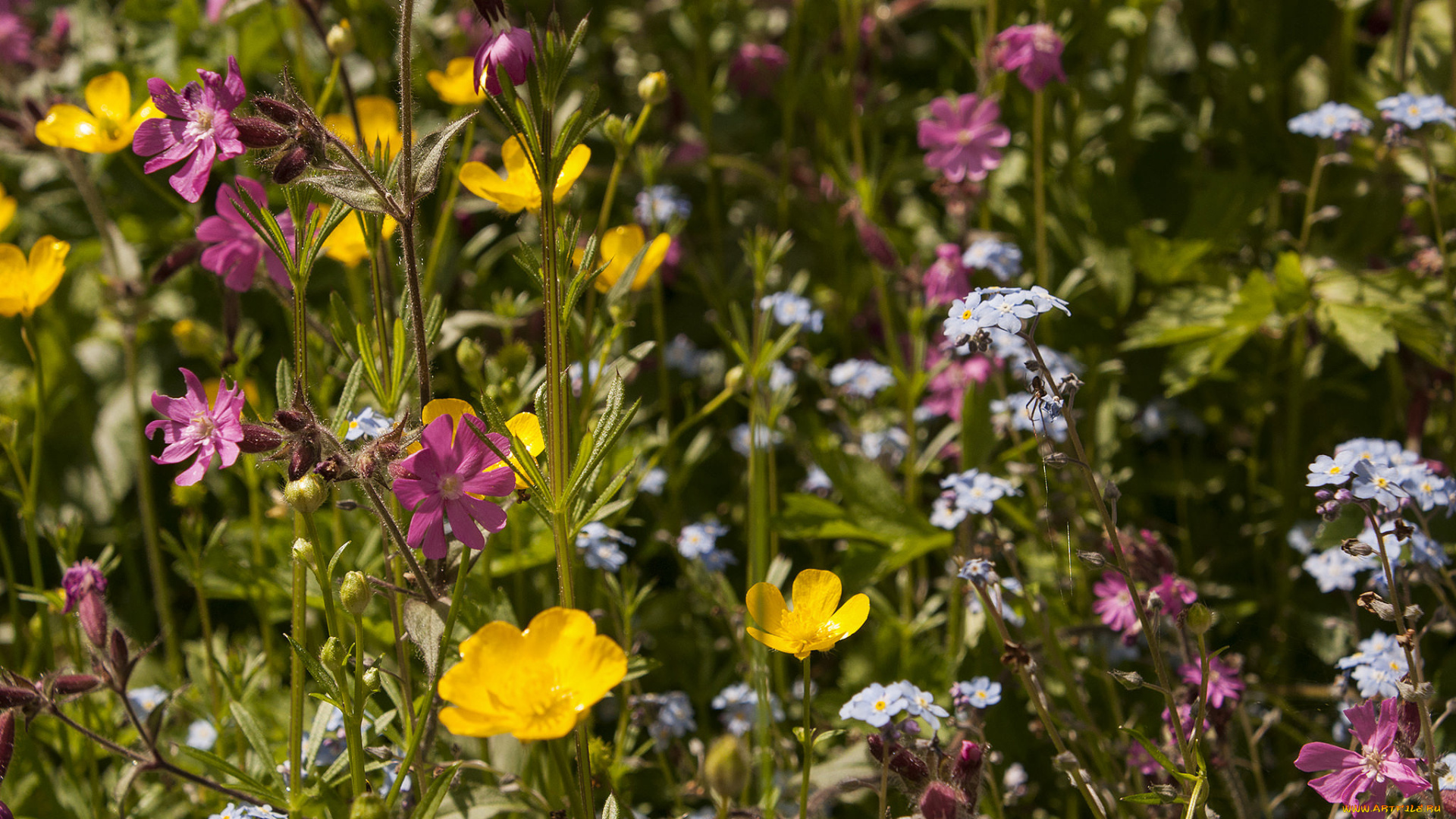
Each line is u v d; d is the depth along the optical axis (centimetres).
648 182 81
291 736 67
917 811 67
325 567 65
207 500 87
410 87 64
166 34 95
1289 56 87
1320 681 78
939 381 83
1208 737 70
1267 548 82
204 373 92
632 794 76
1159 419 82
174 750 74
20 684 65
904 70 108
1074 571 78
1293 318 80
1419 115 75
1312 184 83
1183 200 90
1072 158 87
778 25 106
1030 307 66
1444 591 77
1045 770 76
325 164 64
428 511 63
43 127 72
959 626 76
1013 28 80
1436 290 79
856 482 78
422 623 64
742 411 88
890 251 83
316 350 76
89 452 89
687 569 78
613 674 62
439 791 64
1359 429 83
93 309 93
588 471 65
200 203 92
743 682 78
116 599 85
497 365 75
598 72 103
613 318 74
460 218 88
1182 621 69
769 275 85
